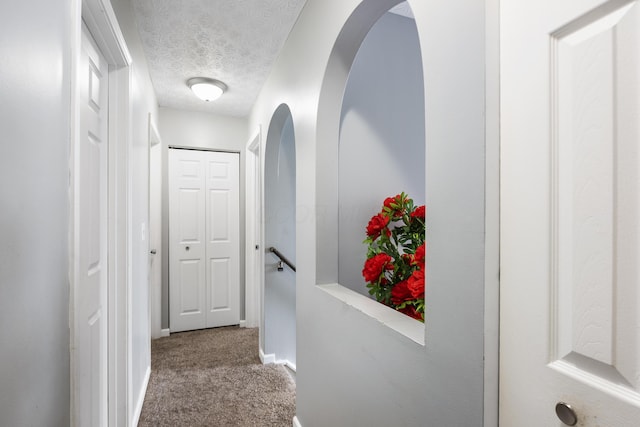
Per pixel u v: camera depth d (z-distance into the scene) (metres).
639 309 0.46
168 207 3.19
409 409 0.85
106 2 1.10
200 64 2.26
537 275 0.59
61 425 0.78
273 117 2.31
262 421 1.85
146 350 2.22
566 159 0.55
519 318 0.62
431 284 0.78
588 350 0.52
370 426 1.04
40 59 0.66
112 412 1.48
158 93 2.80
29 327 0.63
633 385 0.47
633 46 0.46
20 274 0.59
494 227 0.65
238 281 3.47
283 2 1.61
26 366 0.61
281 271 2.62
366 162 1.76
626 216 0.47
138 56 1.86
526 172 0.61
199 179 3.32
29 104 0.62
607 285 0.49
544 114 0.58
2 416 0.53
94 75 1.28
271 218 2.58
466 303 0.68
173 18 1.74
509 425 0.64
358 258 1.74
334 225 1.50
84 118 1.15
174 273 3.22
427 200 0.79
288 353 2.65
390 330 0.93
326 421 1.38
